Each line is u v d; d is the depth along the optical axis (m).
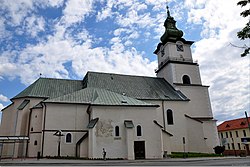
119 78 44.28
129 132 29.09
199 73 48.03
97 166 18.12
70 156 30.30
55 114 32.47
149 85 44.84
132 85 43.34
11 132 35.34
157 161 24.47
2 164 20.41
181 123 39.88
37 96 36.53
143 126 30.86
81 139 29.86
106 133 29.05
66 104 33.38
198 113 43.84
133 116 30.97
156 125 31.30
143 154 29.56
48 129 31.47
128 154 28.16
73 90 40.41
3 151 32.06
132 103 32.28
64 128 32.22
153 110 32.09
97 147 28.00
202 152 37.78
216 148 38.25
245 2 9.82
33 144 31.58
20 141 30.66
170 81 46.41
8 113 37.25
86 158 27.58
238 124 64.88
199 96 45.28
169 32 49.28
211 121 43.56
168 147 34.06
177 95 42.72
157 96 41.12
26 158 29.08
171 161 24.41
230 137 66.00
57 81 41.34
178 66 46.91
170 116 39.75
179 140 38.53
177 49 48.91
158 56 53.25
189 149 38.56
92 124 28.62
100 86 40.38
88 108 32.62
